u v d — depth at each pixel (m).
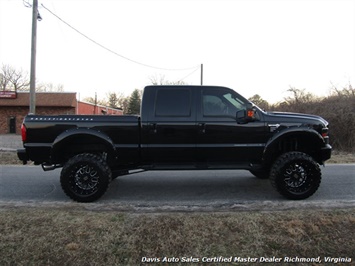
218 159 4.83
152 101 4.75
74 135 4.60
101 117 4.73
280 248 3.19
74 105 26.58
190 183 6.04
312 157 5.05
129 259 3.00
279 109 17.69
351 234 3.42
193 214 3.91
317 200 4.65
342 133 13.20
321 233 3.43
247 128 4.73
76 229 3.46
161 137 4.71
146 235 3.35
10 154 11.02
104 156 4.91
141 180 6.33
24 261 2.96
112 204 4.50
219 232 3.42
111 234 3.36
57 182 6.21
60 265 2.92
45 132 4.64
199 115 4.73
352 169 7.66
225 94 4.80
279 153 5.00
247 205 4.39
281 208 4.19
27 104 26.19
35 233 3.38
